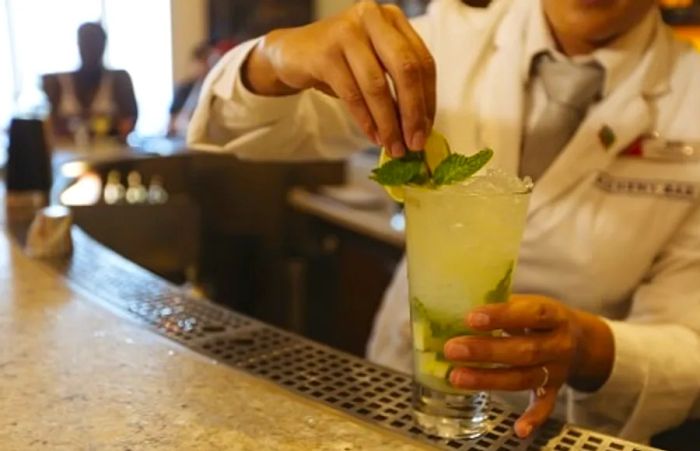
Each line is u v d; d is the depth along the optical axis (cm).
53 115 353
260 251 296
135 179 251
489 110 116
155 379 82
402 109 73
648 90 108
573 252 110
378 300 267
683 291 104
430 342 69
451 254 65
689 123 105
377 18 78
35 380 82
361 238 274
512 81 115
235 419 73
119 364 86
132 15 620
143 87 627
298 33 90
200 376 83
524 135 114
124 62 623
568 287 112
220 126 119
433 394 71
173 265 201
